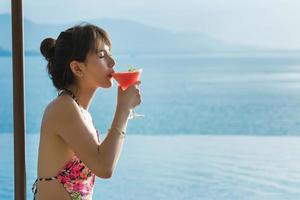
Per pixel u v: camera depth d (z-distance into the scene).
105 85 2.09
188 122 11.87
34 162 10.56
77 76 2.07
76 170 2.04
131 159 10.42
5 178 9.47
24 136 2.34
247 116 11.58
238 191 9.64
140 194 10.00
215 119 11.73
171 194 9.98
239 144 10.86
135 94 2.08
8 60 10.10
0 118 9.97
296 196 9.35
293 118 11.30
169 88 12.19
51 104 2.06
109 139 1.98
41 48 2.14
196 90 12.14
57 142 2.03
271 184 9.55
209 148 10.69
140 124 11.70
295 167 9.85
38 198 2.07
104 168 1.95
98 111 11.36
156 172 10.21
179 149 10.66
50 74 2.12
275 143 10.74
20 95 2.32
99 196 9.63
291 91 11.51
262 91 11.64
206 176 10.02
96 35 2.06
